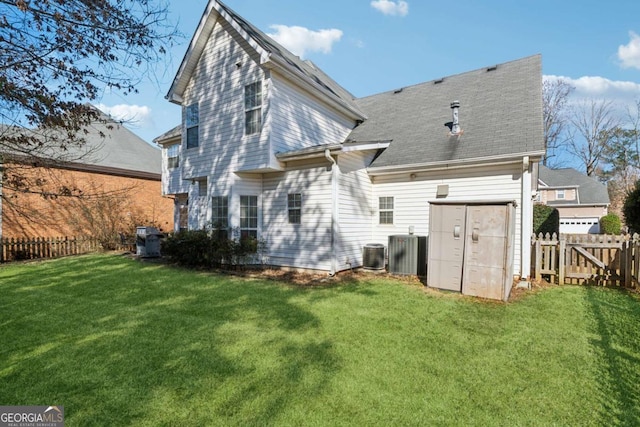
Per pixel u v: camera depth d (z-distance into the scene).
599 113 32.31
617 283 6.92
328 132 11.20
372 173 10.06
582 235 7.42
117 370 3.34
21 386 3.04
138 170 16.84
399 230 9.88
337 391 2.95
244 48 9.69
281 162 9.41
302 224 9.27
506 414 2.64
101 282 7.62
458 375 3.25
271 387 3.00
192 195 11.90
